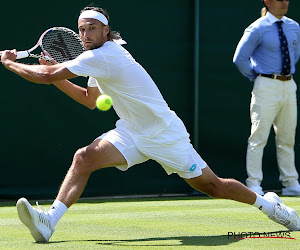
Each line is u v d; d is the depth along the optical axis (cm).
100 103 1430
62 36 1695
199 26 2834
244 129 2906
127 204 2408
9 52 1521
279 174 2952
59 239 1502
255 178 2680
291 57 2623
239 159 2902
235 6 2884
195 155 1528
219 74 2872
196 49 2809
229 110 2888
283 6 2577
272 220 1761
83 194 2700
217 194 1556
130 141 1472
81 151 1448
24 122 2595
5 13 2548
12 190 2589
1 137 2566
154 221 1872
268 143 2948
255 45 2606
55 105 2634
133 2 2734
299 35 2648
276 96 2620
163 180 2817
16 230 1678
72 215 2041
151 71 2773
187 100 2834
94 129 2689
